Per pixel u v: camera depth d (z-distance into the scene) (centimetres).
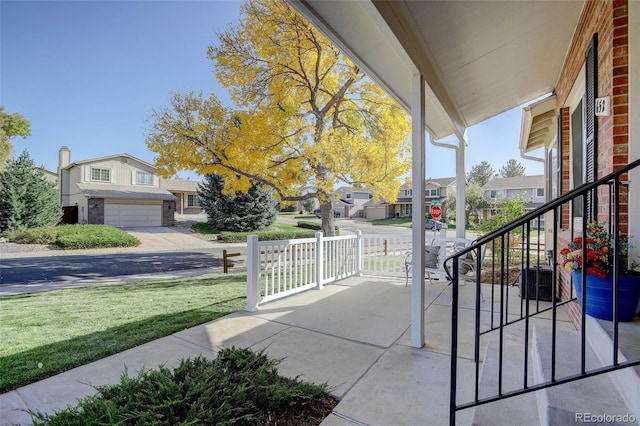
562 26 345
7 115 1798
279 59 734
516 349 280
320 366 275
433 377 254
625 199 241
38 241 1376
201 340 333
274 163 830
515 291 530
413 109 307
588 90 309
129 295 552
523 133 646
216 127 773
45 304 490
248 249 440
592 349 214
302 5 216
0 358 289
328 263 611
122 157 2234
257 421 193
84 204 2000
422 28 270
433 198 3581
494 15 270
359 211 4369
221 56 748
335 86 853
